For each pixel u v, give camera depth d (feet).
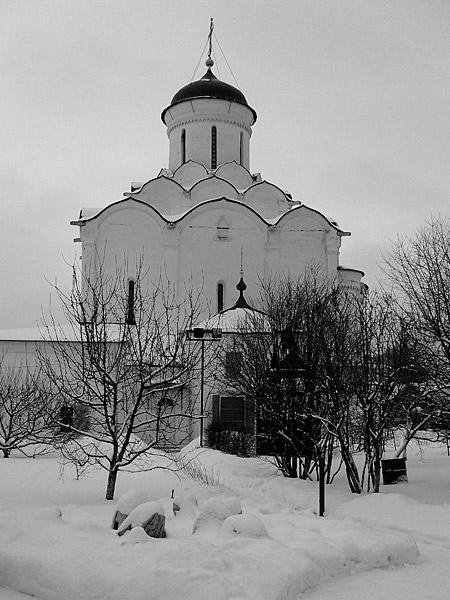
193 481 52.39
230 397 83.35
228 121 127.34
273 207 121.90
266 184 122.11
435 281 54.54
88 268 107.34
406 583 24.48
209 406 86.17
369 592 23.25
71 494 44.52
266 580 21.88
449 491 50.34
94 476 53.62
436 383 50.67
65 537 26.22
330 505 43.19
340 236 113.91
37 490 46.03
